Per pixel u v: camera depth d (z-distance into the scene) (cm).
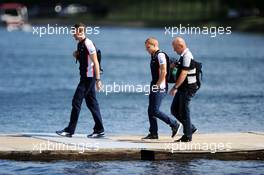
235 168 5566
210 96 10619
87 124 7700
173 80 6025
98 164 5625
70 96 10625
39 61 18588
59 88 11838
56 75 14400
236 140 6141
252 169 5547
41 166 5541
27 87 11975
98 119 6222
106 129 7325
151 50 6019
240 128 7544
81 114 8512
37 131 7206
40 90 11500
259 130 7406
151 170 5456
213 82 12888
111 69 16000
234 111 8950
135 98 10325
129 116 8375
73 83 12762
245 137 6294
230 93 11106
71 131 6231
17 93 11006
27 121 7956
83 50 6106
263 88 11975
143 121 7962
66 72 15188
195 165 5625
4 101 9888
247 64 17725
